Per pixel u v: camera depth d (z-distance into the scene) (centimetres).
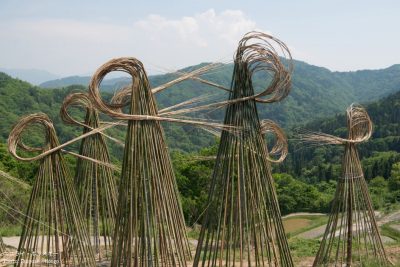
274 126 912
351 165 909
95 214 963
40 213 771
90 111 924
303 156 6091
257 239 627
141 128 617
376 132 7081
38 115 758
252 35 628
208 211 647
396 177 3891
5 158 2581
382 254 946
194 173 2358
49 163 771
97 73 585
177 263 710
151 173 618
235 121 636
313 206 3578
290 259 670
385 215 2283
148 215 609
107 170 961
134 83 617
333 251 1101
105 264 941
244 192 621
